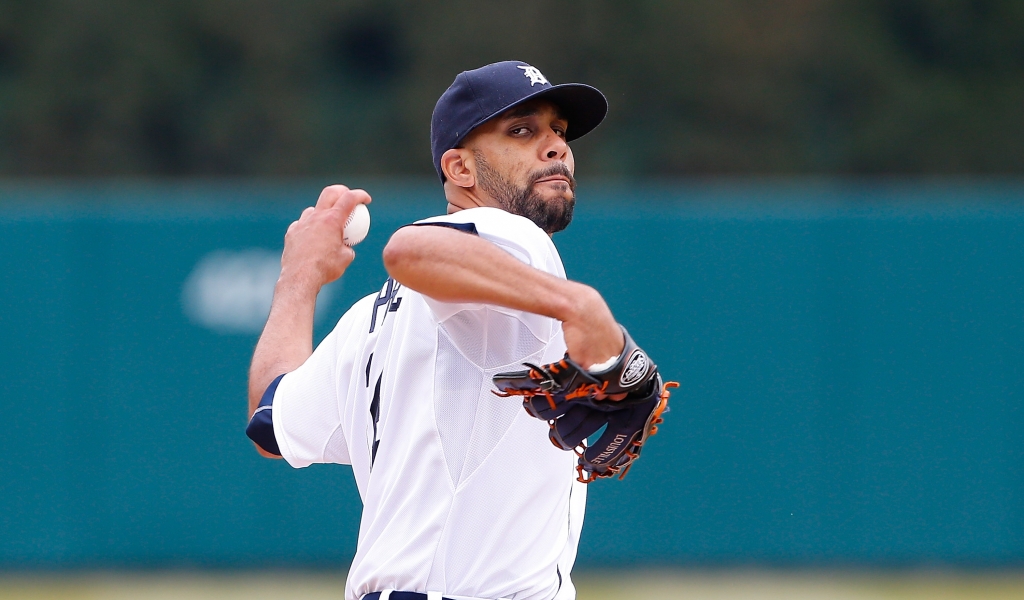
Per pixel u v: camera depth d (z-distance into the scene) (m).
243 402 27.14
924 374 26.77
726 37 73.69
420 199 30.02
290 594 25.41
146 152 73.25
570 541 8.27
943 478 26.62
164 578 26.70
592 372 6.73
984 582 26.38
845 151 74.00
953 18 77.69
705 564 26.80
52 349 27.11
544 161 8.23
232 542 26.91
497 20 73.56
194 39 75.19
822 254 26.92
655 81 73.75
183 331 27.22
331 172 73.62
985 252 26.86
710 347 26.83
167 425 27.05
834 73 74.94
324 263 9.59
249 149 73.62
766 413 26.73
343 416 8.51
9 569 26.83
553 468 7.77
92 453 26.97
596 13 73.44
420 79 74.44
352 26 77.31
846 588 25.83
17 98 72.62
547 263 7.39
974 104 75.75
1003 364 26.72
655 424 7.20
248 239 27.41
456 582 7.53
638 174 72.38
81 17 73.12
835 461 26.66
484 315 7.38
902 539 26.58
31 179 71.50
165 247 27.38
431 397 7.61
